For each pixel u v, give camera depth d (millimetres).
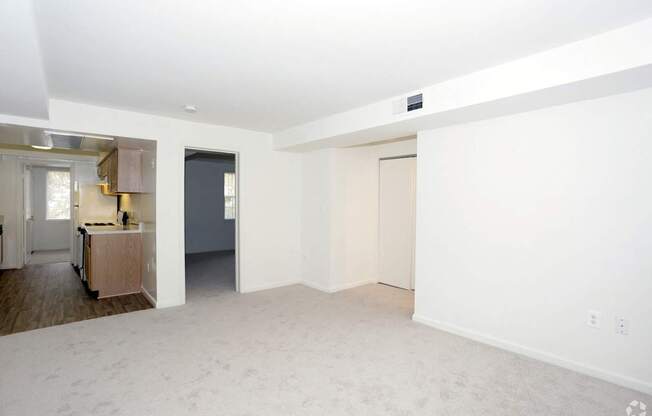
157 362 2770
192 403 2221
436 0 1722
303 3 1747
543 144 2828
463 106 2760
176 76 2768
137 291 4910
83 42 2162
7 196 6363
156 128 4062
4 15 1534
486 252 3195
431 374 2607
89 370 2631
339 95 3246
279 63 2508
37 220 8656
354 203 5129
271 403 2227
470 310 3311
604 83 2230
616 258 2498
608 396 2322
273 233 5137
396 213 5184
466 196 3332
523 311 2961
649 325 2373
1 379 2490
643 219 2391
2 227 6316
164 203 4164
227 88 3057
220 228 9211
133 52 2316
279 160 5156
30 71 2219
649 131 2355
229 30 2025
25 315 3904
